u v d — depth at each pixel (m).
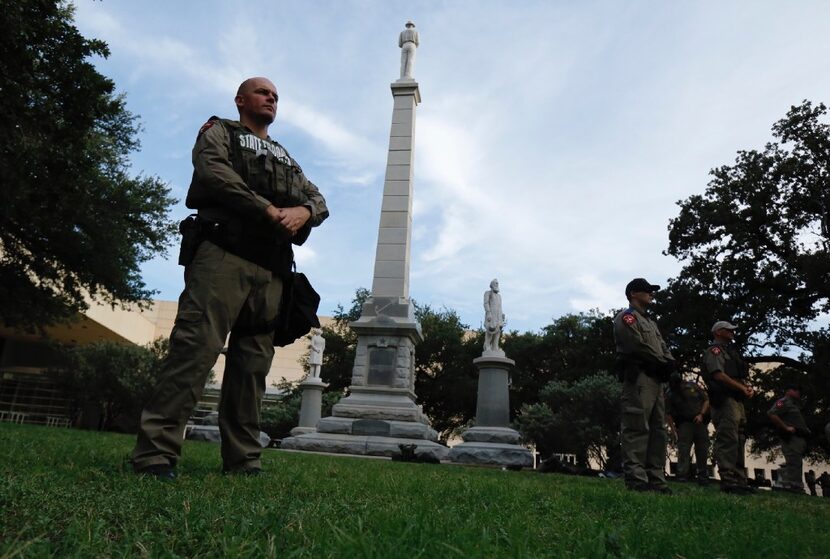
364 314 18.64
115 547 1.69
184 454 6.28
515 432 18.08
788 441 11.60
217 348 3.85
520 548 1.83
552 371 42.69
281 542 1.81
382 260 19.23
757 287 27.77
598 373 27.84
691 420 11.38
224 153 3.97
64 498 2.29
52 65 13.90
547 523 2.66
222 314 3.87
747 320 27.48
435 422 46.16
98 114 15.12
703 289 28.89
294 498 2.84
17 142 14.57
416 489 3.90
